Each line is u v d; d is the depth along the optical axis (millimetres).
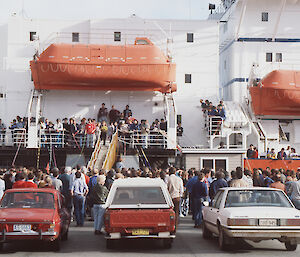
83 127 30297
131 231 11969
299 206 15969
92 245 13156
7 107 34781
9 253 11836
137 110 35188
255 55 37656
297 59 37750
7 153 29328
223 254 11648
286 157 30344
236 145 33250
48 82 33188
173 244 13320
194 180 18594
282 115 35062
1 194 16609
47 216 11836
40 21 36312
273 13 37938
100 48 32844
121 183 12867
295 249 12219
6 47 37656
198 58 36438
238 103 35500
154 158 30578
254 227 11461
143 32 36281
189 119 35969
